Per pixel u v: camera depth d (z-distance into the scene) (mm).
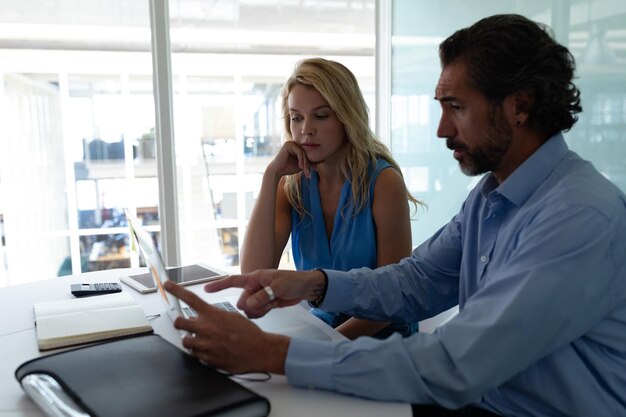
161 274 879
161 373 752
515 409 874
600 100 1491
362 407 735
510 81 822
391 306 1092
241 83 4109
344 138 1523
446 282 1145
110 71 3764
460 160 921
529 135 888
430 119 2371
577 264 745
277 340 792
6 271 3943
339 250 1526
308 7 3332
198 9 3289
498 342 735
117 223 4434
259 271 1010
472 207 1059
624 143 1406
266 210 1558
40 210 4098
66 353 831
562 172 876
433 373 740
